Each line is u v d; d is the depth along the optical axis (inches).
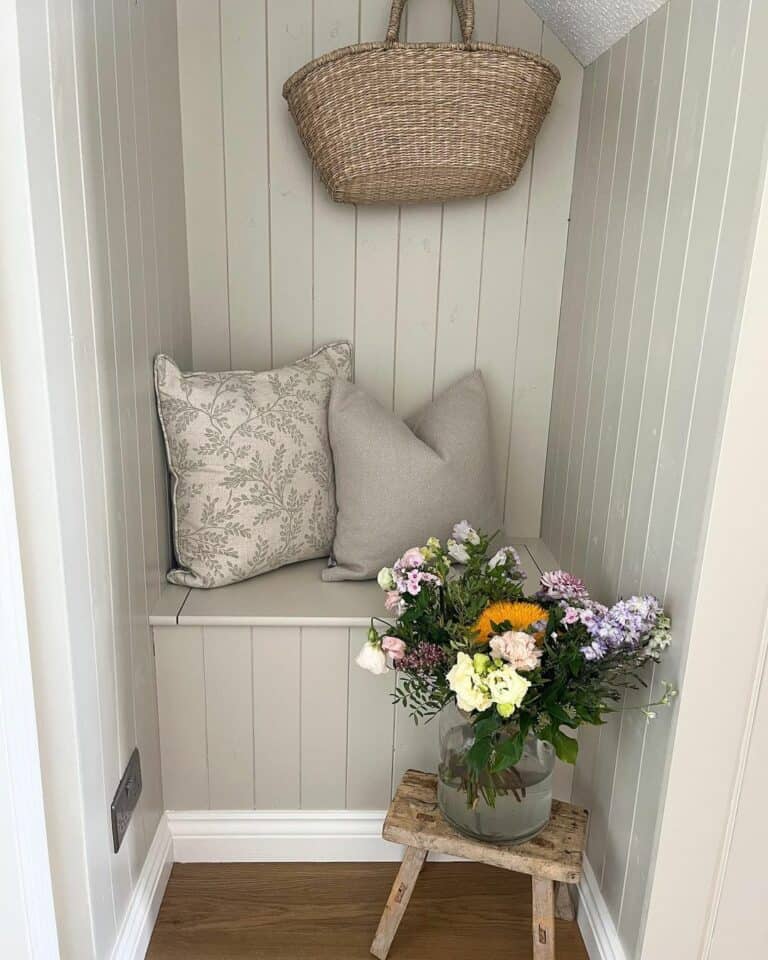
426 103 63.3
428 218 77.0
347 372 77.8
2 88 38.4
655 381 54.1
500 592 58.8
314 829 72.7
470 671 51.1
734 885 53.4
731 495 45.3
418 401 82.2
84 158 47.9
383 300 79.2
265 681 68.2
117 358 55.3
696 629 47.9
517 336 80.7
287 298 78.6
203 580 69.4
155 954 63.4
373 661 57.6
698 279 47.7
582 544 70.4
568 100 74.7
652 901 53.6
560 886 65.7
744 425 44.1
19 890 45.8
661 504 52.6
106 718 53.9
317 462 72.6
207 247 76.7
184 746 69.8
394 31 66.1
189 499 68.6
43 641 45.9
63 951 51.6
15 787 44.3
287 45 72.4
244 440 68.5
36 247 40.9
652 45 56.5
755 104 41.3
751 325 42.5
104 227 51.9
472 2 66.5
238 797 71.9
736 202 43.1
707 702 49.3
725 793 51.2
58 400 44.2
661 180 54.1
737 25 43.4
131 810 59.7
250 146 74.5
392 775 71.8
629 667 56.7
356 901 69.3
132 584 59.9
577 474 72.6
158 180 65.9
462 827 59.4
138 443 61.2
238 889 70.1
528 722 52.4
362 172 66.3
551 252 78.4
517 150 66.7
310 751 70.7
